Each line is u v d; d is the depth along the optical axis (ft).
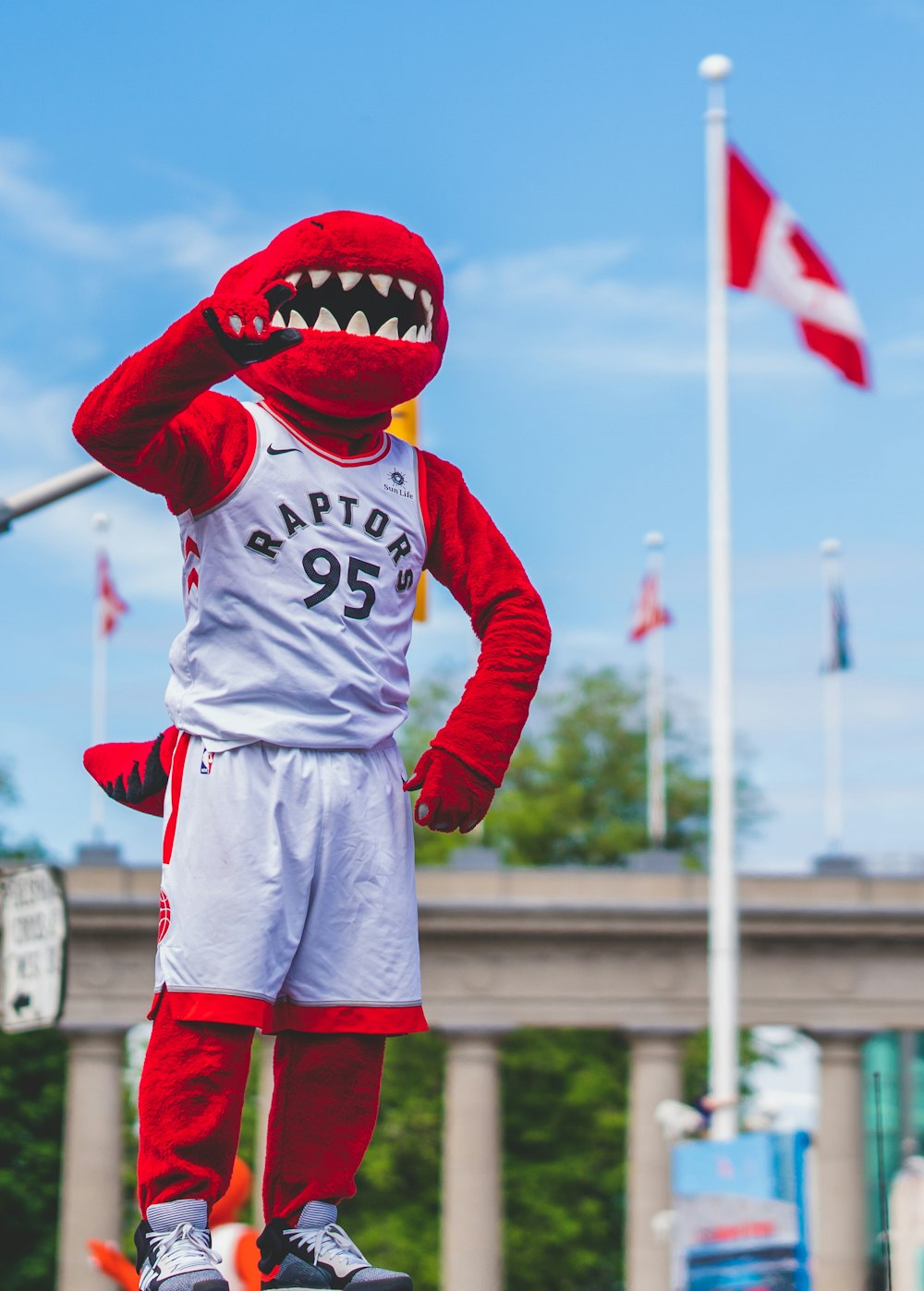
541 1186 200.54
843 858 184.24
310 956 20.43
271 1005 20.11
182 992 19.92
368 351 20.25
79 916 172.14
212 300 18.35
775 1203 49.98
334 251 20.26
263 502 20.22
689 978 178.70
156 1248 19.60
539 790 264.31
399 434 44.14
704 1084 219.00
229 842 20.01
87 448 19.51
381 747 20.99
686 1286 50.24
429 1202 197.67
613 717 274.57
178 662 20.72
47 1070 199.72
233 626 20.21
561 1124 206.18
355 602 20.49
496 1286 172.45
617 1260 209.87
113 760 22.33
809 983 180.45
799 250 103.30
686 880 180.86
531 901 178.70
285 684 20.20
